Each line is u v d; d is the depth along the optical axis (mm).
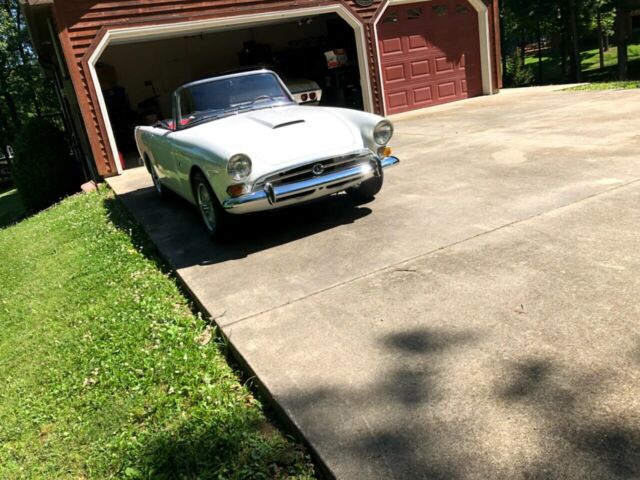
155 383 3178
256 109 5906
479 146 7574
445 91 14219
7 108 31547
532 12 36469
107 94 14859
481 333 2900
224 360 3295
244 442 2471
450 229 4535
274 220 5754
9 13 29359
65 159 13164
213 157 4617
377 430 2330
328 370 2828
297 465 2293
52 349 4125
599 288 3131
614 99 9734
